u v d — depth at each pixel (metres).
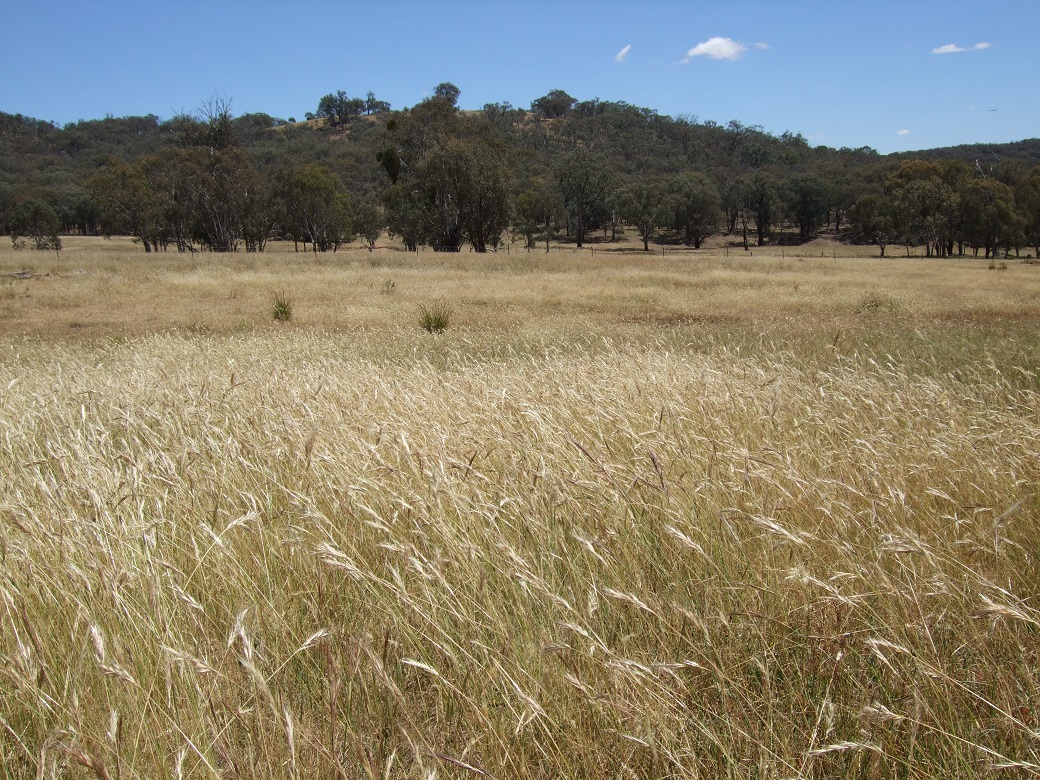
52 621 2.53
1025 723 2.18
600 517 3.23
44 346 12.57
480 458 3.94
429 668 2.07
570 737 2.11
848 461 4.07
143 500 3.37
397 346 12.37
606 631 2.58
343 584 2.82
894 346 10.90
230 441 4.21
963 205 77.56
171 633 2.39
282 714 2.08
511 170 65.12
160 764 1.97
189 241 73.75
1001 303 20.52
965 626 2.56
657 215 97.19
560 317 18.33
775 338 12.63
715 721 2.25
